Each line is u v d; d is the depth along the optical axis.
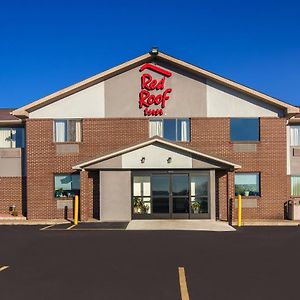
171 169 21.14
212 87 22.47
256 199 22.14
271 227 18.72
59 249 12.66
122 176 21.17
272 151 22.34
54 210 22.28
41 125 22.52
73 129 22.53
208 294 7.70
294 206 21.44
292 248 12.80
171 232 16.66
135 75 22.56
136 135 22.31
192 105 22.39
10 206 23.59
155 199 21.14
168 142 20.81
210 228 17.83
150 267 10.04
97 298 7.47
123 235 15.80
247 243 13.82
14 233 16.55
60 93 22.25
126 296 7.59
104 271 9.63
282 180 22.30
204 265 10.28
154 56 22.31
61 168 22.38
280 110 22.44
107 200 21.09
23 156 23.77
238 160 22.25
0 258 11.27
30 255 11.70
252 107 22.42
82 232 16.77
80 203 21.28
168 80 22.52
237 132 22.36
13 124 23.72
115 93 22.50
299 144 23.27
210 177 21.11
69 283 8.55
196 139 22.25
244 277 9.04
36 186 22.38
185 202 21.14
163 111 22.41
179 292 7.83
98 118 22.42
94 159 20.88
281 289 8.06
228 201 21.17
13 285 8.41
